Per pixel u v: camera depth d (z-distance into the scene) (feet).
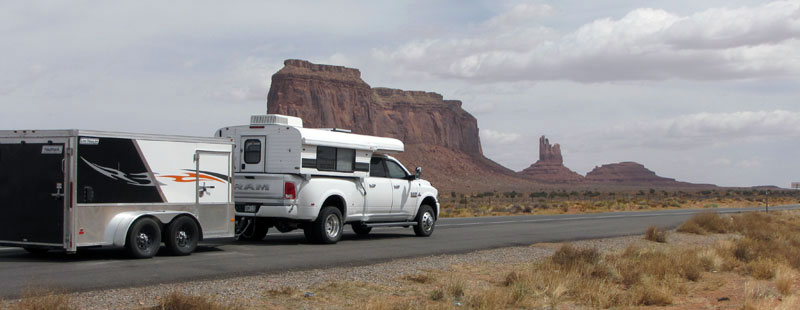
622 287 35.88
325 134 51.60
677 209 170.91
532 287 32.96
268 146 51.01
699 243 61.77
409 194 59.57
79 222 38.32
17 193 39.73
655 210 160.04
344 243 53.78
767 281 40.01
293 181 49.70
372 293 31.78
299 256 44.32
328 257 44.21
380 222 57.36
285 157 50.16
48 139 38.86
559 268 38.60
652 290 32.58
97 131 39.17
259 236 55.21
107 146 39.60
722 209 165.17
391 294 31.76
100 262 39.04
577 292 32.96
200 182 44.32
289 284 33.27
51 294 26.71
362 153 54.90
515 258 47.01
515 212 147.64
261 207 50.21
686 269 39.93
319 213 51.49
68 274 34.42
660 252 47.11
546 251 52.11
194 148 44.01
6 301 27.09
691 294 34.60
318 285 33.17
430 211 62.59
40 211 38.96
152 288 31.04
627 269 39.29
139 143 41.11
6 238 40.11
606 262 41.68
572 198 338.75
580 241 61.77
